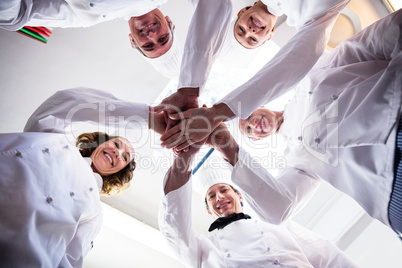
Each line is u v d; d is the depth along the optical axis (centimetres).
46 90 229
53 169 131
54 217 122
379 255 229
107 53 230
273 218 157
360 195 139
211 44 154
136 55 233
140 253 243
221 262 185
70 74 231
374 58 147
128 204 254
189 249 178
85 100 147
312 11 153
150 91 245
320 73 163
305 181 172
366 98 123
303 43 151
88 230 142
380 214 133
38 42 217
